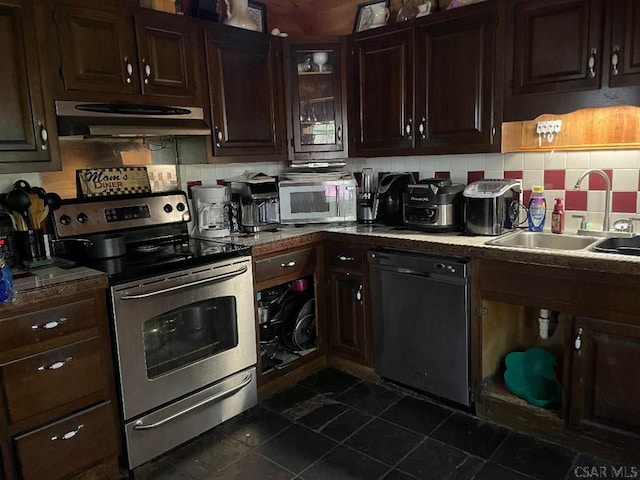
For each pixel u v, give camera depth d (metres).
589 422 2.00
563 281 1.99
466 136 2.54
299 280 2.89
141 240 2.56
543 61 2.22
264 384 2.64
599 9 2.03
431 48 2.60
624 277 1.82
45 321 1.76
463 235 2.51
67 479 1.89
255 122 2.84
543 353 2.49
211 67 2.59
